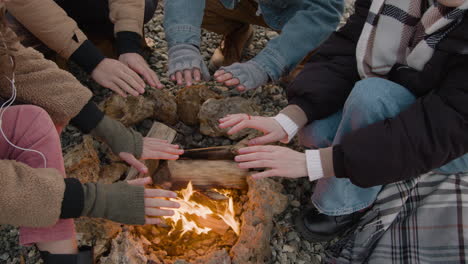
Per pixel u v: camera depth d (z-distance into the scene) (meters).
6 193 1.00
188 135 1.97
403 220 1.49
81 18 1.95
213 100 1.86
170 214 1.23
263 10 2.03
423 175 1.48
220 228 1.61
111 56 2.18
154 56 2.36
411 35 1.33
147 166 1.66
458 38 1.16
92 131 1.48
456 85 1.17
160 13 2.69
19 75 1.27
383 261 1.47
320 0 1.90
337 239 1.69
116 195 1.16
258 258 1.50
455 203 1.39
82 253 1.21
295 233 1.68
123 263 1.33
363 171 1.22
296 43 1.86
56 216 1.08
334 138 1.52
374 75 1.45
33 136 1.17
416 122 1.19
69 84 1.35
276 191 1.67
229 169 1.73
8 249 1.53
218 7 2.12
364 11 1.51
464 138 1.14
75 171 1.56
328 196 1.53
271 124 1.49
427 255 1.40
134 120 1.86
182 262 1.37
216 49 2.42
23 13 1.54
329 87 1.51
